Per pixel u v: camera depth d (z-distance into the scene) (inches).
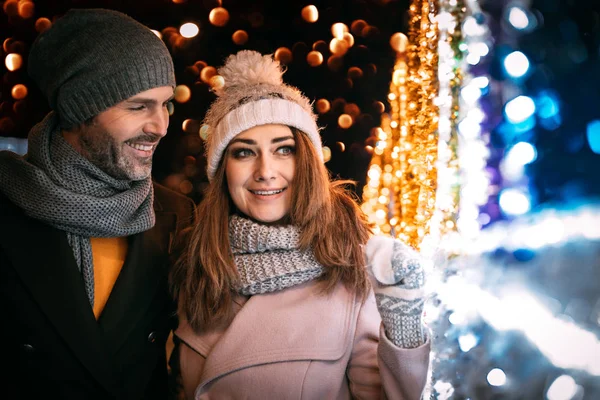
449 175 92.0
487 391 101.0
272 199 73.9
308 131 73.6
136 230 74.1
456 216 94.4
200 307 74.6
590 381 97.7
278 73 76.9
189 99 146.6
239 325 72.4
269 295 73.9
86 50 69.3
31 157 71.9
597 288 103.2
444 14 88.5
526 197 103.8
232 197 75.3
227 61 78.2
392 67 143.4
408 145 97.0
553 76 100.9
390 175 120.6
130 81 69.7
